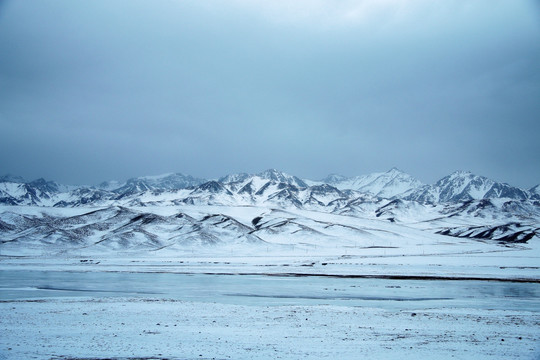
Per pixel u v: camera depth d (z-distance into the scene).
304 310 45.66
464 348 29.08
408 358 26.52
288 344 30.11
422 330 35.34
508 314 43.62
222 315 42.44
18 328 35.31
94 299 53.69
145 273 104.19
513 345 29.98
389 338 32.19
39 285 74.31
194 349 28.53
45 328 35.41
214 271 108.81
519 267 111.25
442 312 44.91
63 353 27.34
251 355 27.12
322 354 27.42
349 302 54.78
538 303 53.56
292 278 92.31
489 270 105.06
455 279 90.06
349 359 26.27
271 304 52.72
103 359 26.06
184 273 104.69
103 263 133.50
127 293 63.59
